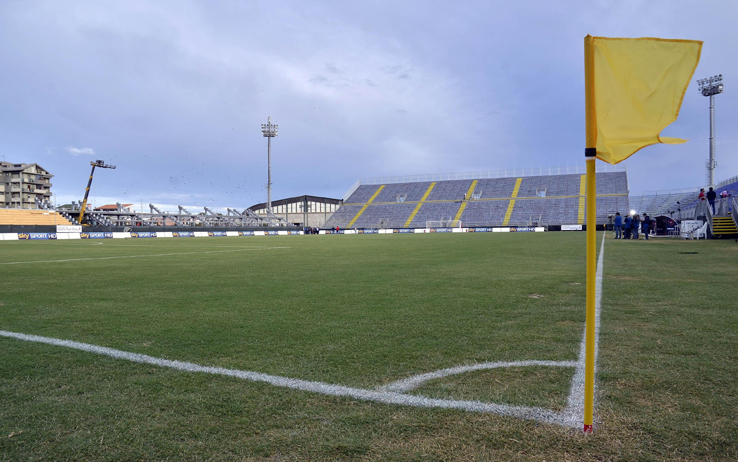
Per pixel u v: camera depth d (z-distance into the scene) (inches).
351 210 2628.0
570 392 97.9
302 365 119.0
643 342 137.6
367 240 1114.1
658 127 84.1
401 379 107.5
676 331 151.1
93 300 225.1
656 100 84.2
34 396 99.0
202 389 102.3
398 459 71.0
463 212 2345.0
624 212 2023.9
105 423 85.7
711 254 487.8
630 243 754.2
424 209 2466.8
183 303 214.8
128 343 142.3
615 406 90.3
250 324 168.2
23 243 1080.2
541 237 1175.6
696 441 76.1
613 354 125.6
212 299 225.6
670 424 82.3
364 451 73.8
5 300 226.2
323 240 1163.9
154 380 108.6
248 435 80.1
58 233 1499.8
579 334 148.8
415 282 283.1
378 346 136.4
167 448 76.0
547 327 159.2
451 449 74.2
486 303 207.3
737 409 88.5
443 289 252.5
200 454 73.9
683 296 221.0
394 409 90.3
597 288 249.1
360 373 112.1
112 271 369.4
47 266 419.5
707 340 139.3
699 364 116.0
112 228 1686.8
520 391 98.9
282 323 169.3
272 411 90.0
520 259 456.4
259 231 2167.8
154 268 394.0
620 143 84.6
